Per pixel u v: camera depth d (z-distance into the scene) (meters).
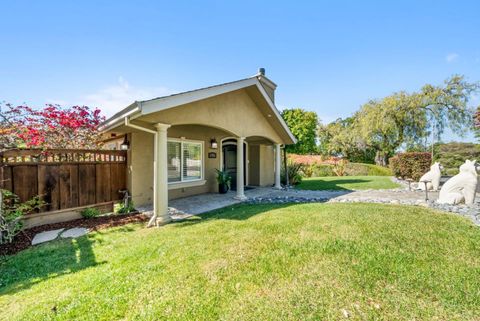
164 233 5.19
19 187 5.83
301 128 28.28
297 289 2.87
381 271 3.19
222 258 3.71
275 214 6.19
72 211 6.80
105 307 2.66
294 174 14.62
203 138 10.77
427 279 3.00
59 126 8.34
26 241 5.12
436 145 23.33
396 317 2.40
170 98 5.94
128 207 7.64
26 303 2.81
